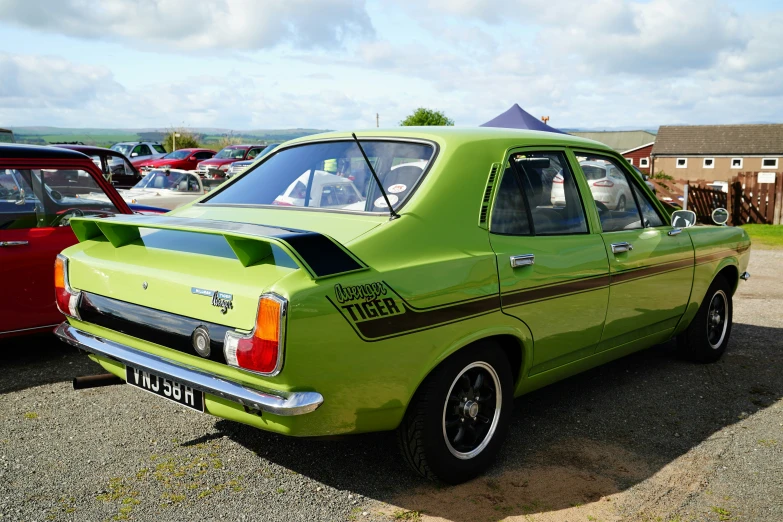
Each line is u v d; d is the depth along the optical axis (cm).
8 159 479
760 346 575
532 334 339
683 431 388
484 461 323
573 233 371
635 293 411
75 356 510
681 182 1884
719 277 515
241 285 255
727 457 353
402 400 282
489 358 319
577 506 299
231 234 255
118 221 305
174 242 312
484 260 309
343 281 257
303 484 314
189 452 346
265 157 402
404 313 275
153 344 288
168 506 291
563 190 374
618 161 429
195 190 1311
